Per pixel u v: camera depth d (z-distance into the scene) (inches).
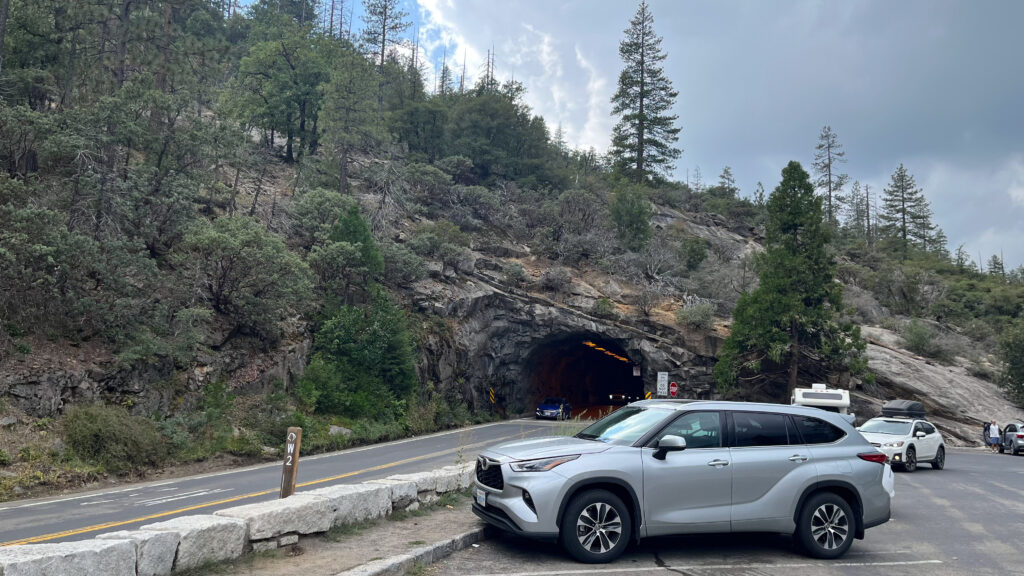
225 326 986.7
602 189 2581.2
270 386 983.6
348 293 1273.4
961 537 357.1
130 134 990.4
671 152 3063.5
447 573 243.1
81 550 166.7
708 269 2009.1
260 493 518.3
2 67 1063.6
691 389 1578.5
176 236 1025.5
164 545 193.3
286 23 2509.8
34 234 745.0
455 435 1148.5
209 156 1129.4
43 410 674.2
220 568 212.4
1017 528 389.7
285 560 230.1
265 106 1953.7
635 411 318.0
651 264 1911.9
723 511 280.7
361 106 1759.4
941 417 1483.8
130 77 1112.2
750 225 2726.4
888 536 356.5
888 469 325.7
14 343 711.1
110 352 790.5
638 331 1625.2
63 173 925.2
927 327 1895.9
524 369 1775.3
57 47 1120.8
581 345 1920.5
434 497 358.9
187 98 1085.1
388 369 1187.9
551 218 2043.6
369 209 1653.5
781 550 305.1
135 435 693.3
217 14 2672.2
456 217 1898.4
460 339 1486.2
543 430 1219.9
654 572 256.5
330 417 1021.2
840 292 1393.9
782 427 305.3
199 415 823.7
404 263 1443.2
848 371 1477.6
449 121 2463.1
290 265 1004.6
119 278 816.3
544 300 1647.4
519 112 2620.6
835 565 280.7
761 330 1380.4
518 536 309.7
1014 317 2472.9
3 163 919.0
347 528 279.6
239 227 971.3
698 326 1628.9
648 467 275.6
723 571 263.6
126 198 945.5
